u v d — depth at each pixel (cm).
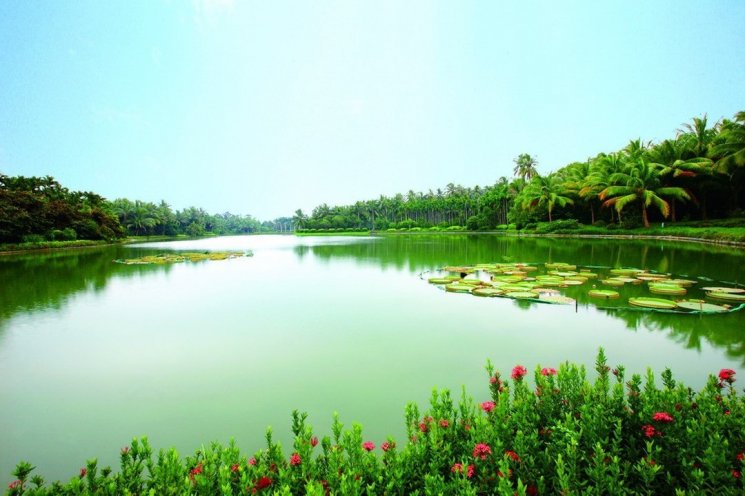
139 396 572
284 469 284
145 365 696
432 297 1220
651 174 3525
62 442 459
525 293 1203
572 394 353
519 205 5375
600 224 4250
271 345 783
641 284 1334
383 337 809
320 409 511
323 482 274
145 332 897
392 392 554
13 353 767
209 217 12488
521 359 663
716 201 3591
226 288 1488
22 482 271
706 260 1873
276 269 2084
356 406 516
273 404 532
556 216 4956
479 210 7300
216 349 770
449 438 314
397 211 9931
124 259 2886
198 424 487
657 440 288
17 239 4122
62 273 2019
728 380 352
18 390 602
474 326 873
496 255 2522
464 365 645
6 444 457
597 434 294
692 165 3294
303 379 611
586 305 1048
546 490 263
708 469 245
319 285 1512
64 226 4772
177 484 265
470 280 1456
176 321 988
